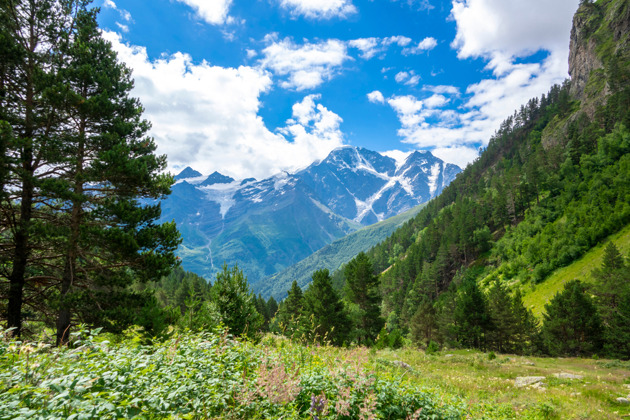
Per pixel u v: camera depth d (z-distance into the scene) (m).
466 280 106.19
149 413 3.80
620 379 17.86
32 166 14.13
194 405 4.22
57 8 15.66
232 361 6.60
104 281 15.00
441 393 10.23
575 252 84.50
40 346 4.69
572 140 134.50
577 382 17.14
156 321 14.34
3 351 4.98
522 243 105.31
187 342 7.05
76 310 13.88
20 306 14.02
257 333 14.76
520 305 57.69
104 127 15.87
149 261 14.41
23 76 14.49
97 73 15.32
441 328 64.50
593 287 56.66
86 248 14.20
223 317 14.55
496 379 18.81
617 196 91.25
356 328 40.47
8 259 13.92
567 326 46.91
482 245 122.25
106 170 13.78
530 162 135.88
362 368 7.07
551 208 114.94
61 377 3.85
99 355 4.99
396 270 132.38
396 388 7.30
